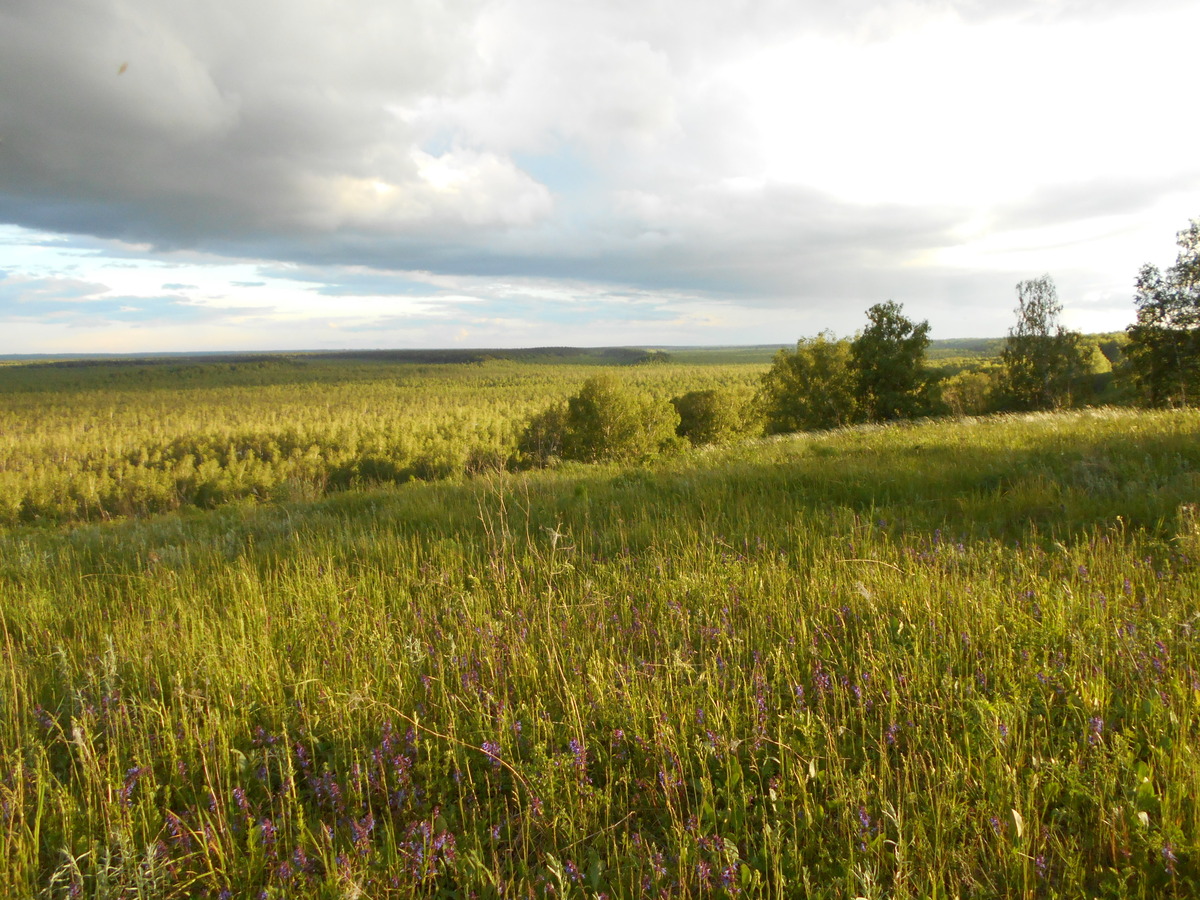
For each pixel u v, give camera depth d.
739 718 2.89
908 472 7.93
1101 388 43.03
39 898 2.12
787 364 37.19
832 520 6.05
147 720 3.00
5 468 94.75
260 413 170.50
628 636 3.80
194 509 13.23
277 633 4.03
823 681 3.03
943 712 2.76
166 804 2.55
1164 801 2.18
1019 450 8.98
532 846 2.38
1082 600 3.64
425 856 2.23
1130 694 2.87
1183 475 6.35
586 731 2.91
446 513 7.88
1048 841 2.19
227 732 2.97
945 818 2.26
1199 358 29.84
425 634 3.92
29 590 5.62
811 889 2.06
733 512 6.75
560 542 5.89
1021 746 2.52
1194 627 3.22
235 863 2.24
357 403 193.00
